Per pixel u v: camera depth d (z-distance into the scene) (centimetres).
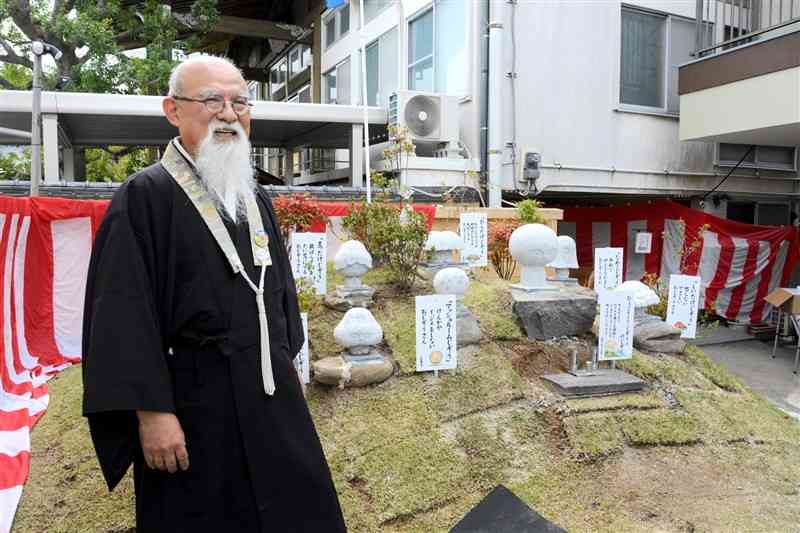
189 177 199
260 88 1998
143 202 190
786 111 782
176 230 192
